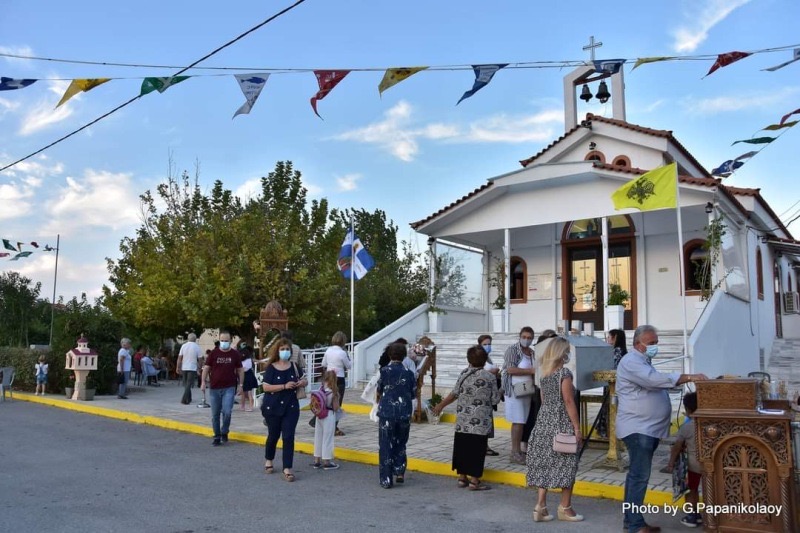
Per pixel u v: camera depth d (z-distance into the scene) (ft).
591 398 31.89
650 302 60.44
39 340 132.26
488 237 68.28
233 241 79.05
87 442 36.01
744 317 55.21
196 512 22.00
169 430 40.81
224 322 73.67
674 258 59.72
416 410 40.96
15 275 133.69
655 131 59.52
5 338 122.93
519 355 29.68
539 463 21.43
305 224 86.07
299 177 94.73
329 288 77.00
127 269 90.79
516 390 29.17
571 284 65.62
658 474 27.02
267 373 28.17
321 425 29.84
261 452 33.55
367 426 40.40
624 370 20.53
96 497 23.84
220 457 32.07
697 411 19.56
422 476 28.43
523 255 68.80
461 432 25.81
